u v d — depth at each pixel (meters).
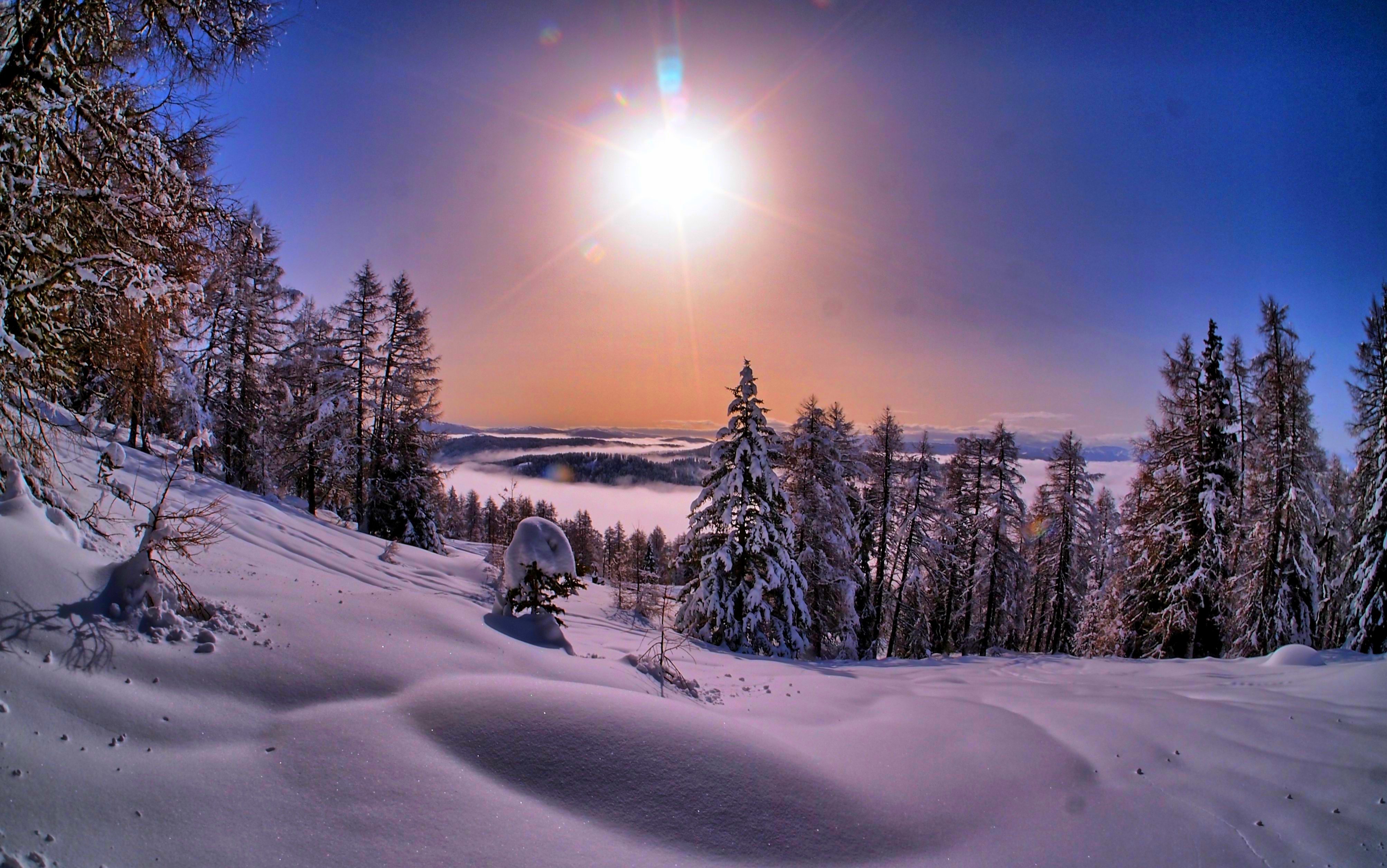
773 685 10.38
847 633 23.34
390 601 7.70
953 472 29.41
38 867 2.85
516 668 6.81
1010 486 27.44
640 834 4.29
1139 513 22.59
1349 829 5.09
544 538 9.48
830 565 23.50
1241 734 7.28
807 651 22.53
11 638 4.20
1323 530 19.44
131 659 4.62
